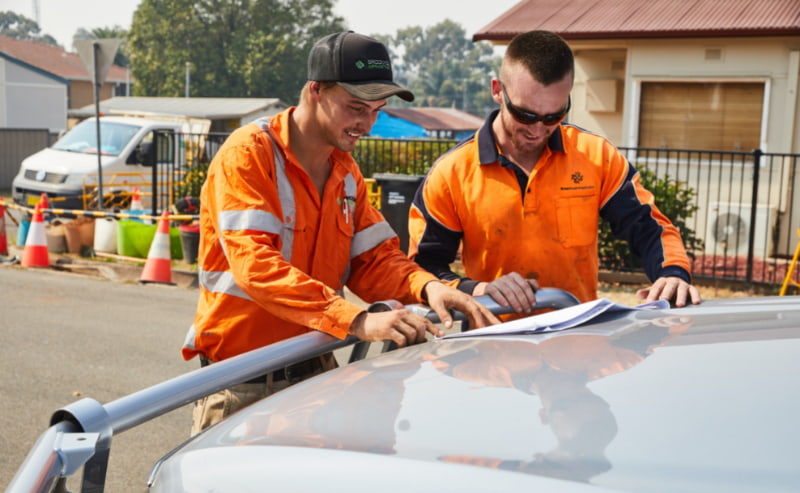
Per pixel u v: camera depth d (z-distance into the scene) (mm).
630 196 2732
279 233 2227
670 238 2611
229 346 2336
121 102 39875
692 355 1314
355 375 1423
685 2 13109
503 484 934
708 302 2109
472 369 1362
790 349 1314
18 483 1157
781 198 12133
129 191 15047
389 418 1171
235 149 2205
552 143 2691
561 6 13773
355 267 2525
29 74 46812
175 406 1513
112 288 9359
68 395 5637
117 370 6234
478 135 2762
